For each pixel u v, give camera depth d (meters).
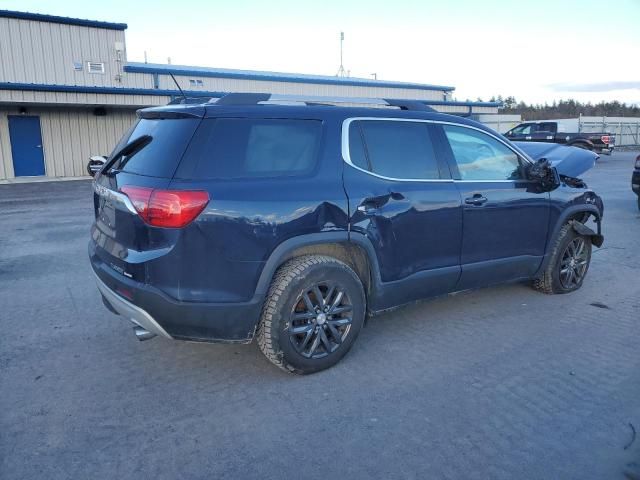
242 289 3.50
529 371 3.95
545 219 5.20
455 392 3.65
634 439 3.12
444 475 2.81
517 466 2.88
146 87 25.78
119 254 3.57
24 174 22.19
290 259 3.79
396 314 5.10
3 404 3.49
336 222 3.78
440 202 4.34
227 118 3.58
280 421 3.31
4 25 22.38
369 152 4.08
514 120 37.09
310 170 3.79
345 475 2.81
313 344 3.84
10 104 20.81
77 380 3.82
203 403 3.52
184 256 3.33
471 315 5.08
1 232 9.34
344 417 3.35
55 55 23.58
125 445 3.06
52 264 7.00
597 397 3.59
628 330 4.73
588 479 2.78
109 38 24.73
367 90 32.50
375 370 3.97
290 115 3.81
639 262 7.12
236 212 3.42
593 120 40.53
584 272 5.85
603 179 18.53
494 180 4.80
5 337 4.57
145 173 3.50
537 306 5.34
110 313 5.16
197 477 2.80
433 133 4.48
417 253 4.28
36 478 2.78
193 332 3.49
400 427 3.24
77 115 22.94
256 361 4.12
